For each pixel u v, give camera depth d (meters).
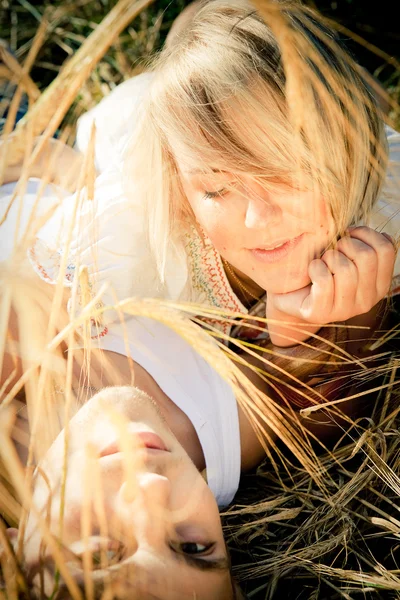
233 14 0.74
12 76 0.56
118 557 0.57
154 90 0.75
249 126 0.70
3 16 1.33
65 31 1.30
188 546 0.61
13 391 0.58
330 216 0.71
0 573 0.59
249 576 0.74
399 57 1.25
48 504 0.56
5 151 0.56
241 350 0.87
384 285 0.74
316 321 0.73
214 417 0.77
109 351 0.79
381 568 0.71
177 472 0.62
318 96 0.69
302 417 0.79
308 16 0.73
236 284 0.85
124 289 0.81
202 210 0.73
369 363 0.83
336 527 0.77
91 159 0.57
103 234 0.81
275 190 0.70
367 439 0.78
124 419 0.63
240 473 0.82
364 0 1.27
